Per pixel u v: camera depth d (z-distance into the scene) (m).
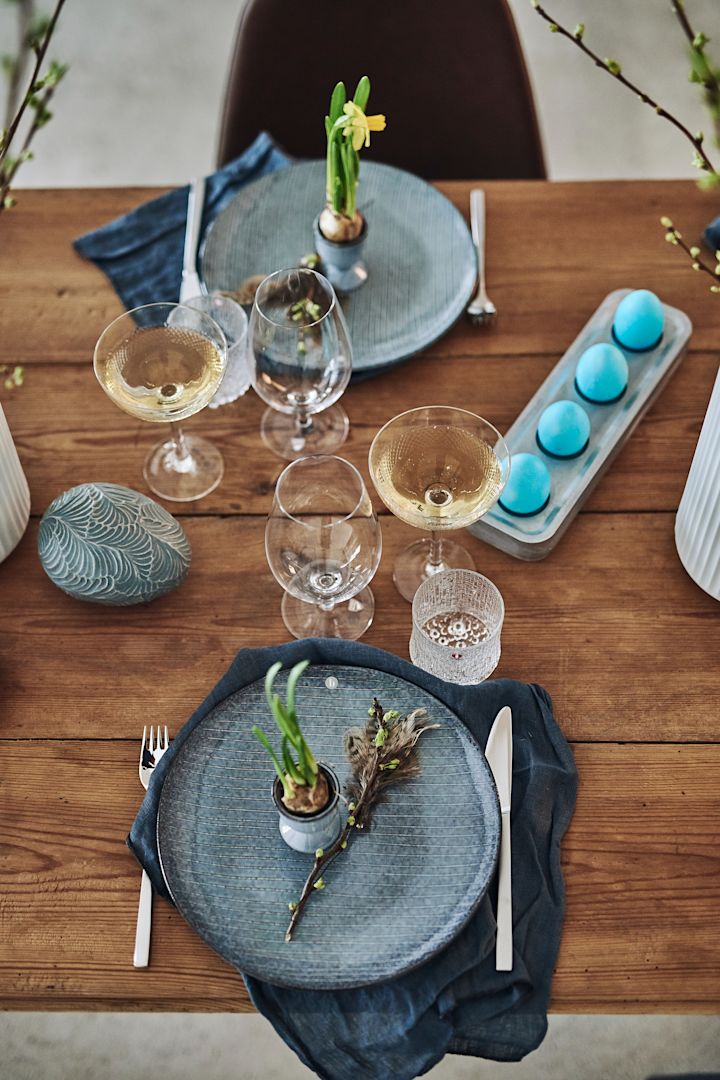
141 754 1.04
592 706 1.06
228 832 0.97
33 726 1.06
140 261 1.37
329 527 0.95
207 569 1.15
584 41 2.93
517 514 1.14
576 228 1.38
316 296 1.17
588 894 0.96
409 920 0.92
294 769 0.88
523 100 1.77
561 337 1.30
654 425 1.23
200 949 0.94
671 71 2.89
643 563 1.14
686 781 1.02
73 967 0.94
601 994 0.92
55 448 1.23
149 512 1.09
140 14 3.02
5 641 1.11
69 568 1.07
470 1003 0.91
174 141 2.81
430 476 1.10
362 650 1.05
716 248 1.36
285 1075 1.75
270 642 1.11
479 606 1.08
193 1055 1.77
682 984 0.92
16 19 2.87
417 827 0.97
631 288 1.33
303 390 1.13
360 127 1.11
